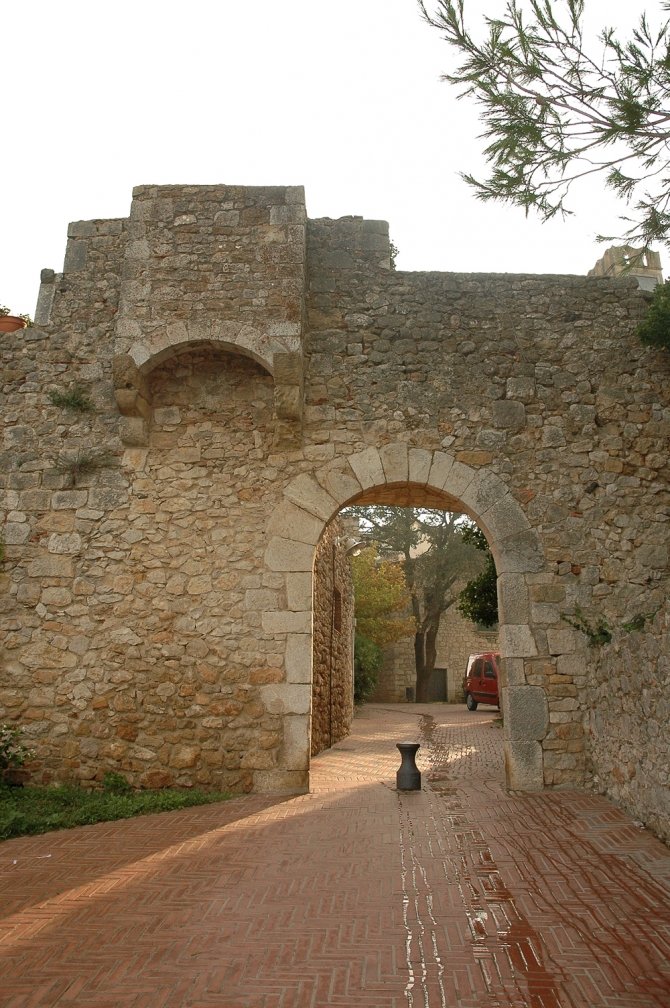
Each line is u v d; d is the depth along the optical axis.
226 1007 3.05
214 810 6.23
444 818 5.82
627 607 7.22
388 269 8.01
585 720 6.95
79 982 3.26
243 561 7.27
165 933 3.73
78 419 7.64
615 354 7.84
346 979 3.27
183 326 7.32
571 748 6.90
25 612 7.27
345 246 8.05
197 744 6.95
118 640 7.17
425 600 26.47
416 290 7.95
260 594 7.20
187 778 6.89
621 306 7.97
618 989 3.18
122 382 7.30
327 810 6.16
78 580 7.31
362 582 23.70
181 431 7.59
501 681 7.43
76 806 6.37
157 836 5.47
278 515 7.35
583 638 7.12
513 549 7.32
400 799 6.59
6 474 7.55
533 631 7.14
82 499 7.46
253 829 5.59
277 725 6.95
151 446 7.55
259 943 3.61
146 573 7.30
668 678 4.96
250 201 7.64
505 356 7.80
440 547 26.55
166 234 7.57
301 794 6.79
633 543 7.38
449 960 3.43
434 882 4.37
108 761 6.96
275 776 6.86
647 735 5.36
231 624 7.15
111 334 7.80
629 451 7.60
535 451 7.56
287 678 7.02
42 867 4.79
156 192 7.70
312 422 7.55
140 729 7.01
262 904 4.09
